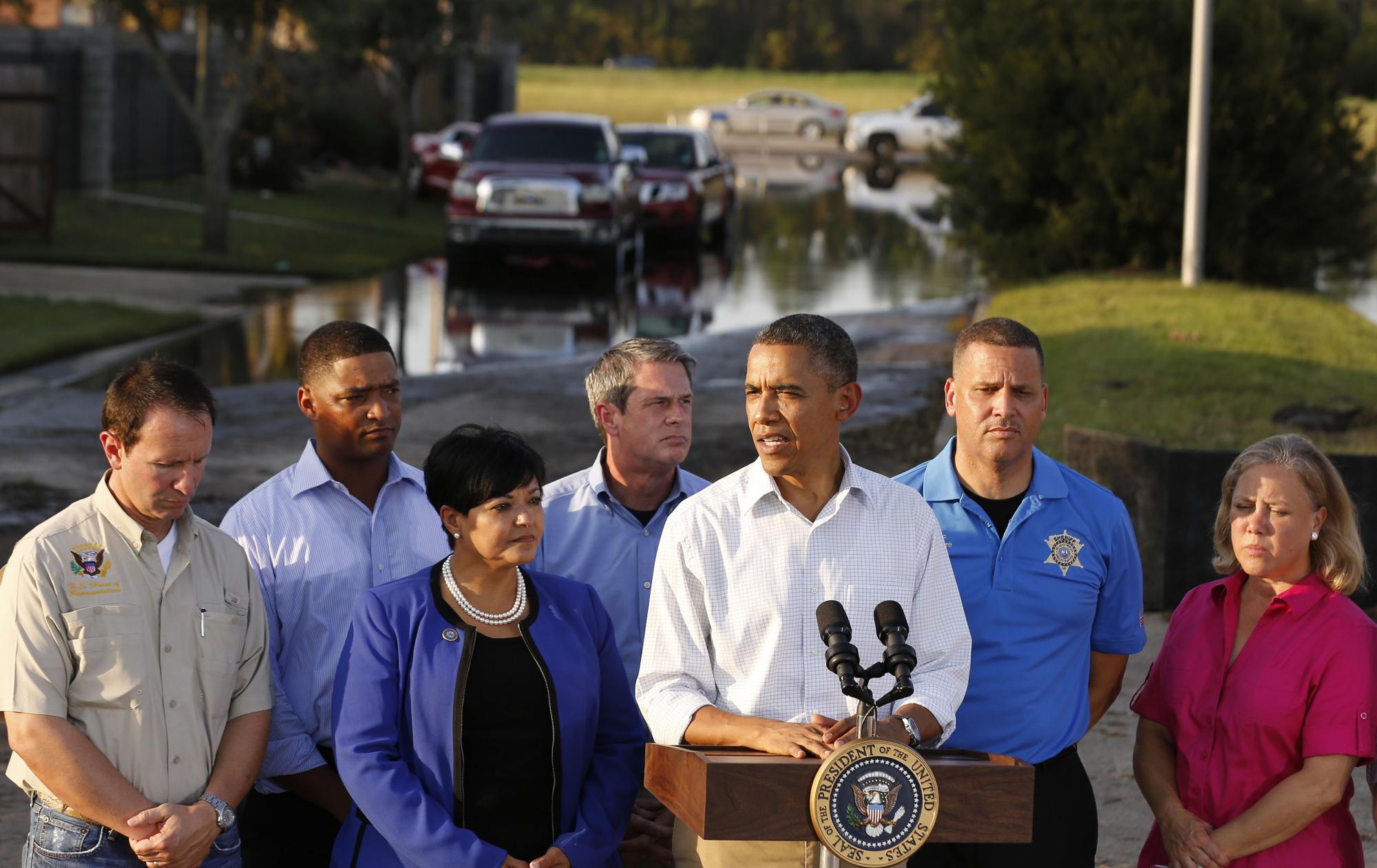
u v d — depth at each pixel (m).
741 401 13.45
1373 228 20.31
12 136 24.53
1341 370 13.46
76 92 30.42
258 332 17.36
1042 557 4.45
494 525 3.98
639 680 4.07
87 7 34.06
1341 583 4.14
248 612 4.21
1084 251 20.36
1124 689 7.39
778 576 3.98
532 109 71.75
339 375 4.61
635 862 4.80
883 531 4.04
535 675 4.09
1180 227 19.36
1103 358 13.77
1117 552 4.55
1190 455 8.42
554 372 14.84
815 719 3.64
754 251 28.09
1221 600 4.35
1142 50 19.78
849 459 4.11
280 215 30.12
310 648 4.67
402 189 32.28
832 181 44.53
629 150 27.52
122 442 3.92
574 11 117.25
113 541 4.00
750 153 54.53
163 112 35.56
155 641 4.02
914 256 27.55
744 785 3.35
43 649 3.89
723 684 4.04
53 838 3.96
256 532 4.70
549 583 4.29
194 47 37.28
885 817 3.32
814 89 91.94
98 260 22.52
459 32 32.03
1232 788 4.19
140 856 3.91
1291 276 19.47
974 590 4.46
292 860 4.75
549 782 4.11
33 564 3.92
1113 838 5.86
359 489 4.77
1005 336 4.36
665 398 4.72
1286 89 19.03
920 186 43.25
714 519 4.04
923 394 13.83
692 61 117.88
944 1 23.80
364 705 4.04
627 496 4.87
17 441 11.84
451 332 17.86
